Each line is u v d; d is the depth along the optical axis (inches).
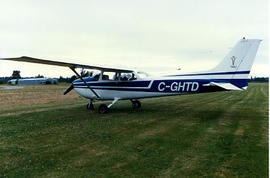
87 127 222.2
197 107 384.2
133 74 331.0
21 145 163.6
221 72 293.9
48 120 259.6
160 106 399.9
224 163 130.3
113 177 113.4
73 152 149.0
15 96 644.1
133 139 179.2
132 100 379.9
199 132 201.3
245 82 285.7
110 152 149.1
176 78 313.0
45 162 132.1
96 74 350.0
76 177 113.3
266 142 169.3
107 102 474.3
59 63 267.4
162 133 198.1
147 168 123.9
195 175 115.5
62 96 662.5
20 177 113.3
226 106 398.3
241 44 284.5
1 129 213.3
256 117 279.3
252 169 122.0
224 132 200.8
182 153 146.7
